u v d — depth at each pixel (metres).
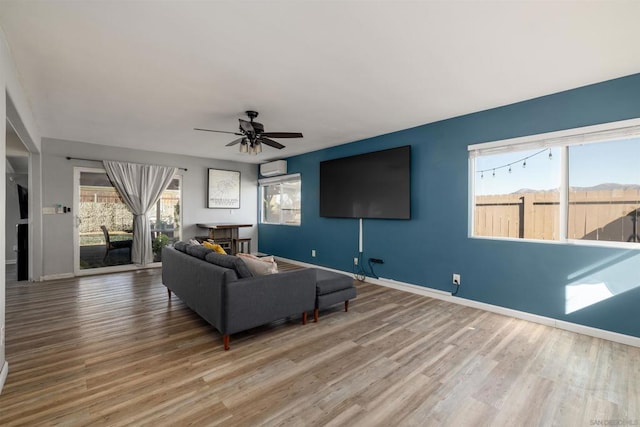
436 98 3.09
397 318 3.20
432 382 2.01
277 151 5.81
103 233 5.25
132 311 3.35
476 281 3.52
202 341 2.62
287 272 2.92
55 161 4.77
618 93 2.60
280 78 2.62
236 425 1.61
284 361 2.29
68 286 4.36
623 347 2.51
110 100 3.11
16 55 2.19
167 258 3.79
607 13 1.75
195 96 3.02
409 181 4.09
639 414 1.71
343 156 5.14
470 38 2.02
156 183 5.67
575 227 2.90
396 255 4.36
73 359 2.28
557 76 2.58
